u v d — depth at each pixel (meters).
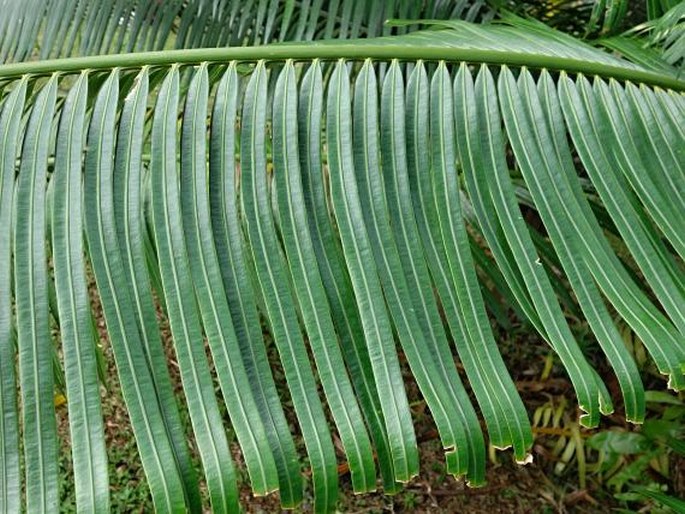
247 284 0.61
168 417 0.57
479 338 0.63
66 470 1.33
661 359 0.61
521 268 0.65
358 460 0.57
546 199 0.69
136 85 0.65
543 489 1.38
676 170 0.72
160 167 0.63
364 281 0.63
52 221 0.59
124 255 0.60
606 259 0.67
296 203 0.64
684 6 0.82
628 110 0.73
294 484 0.57
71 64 0.64
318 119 0.67
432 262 0.65
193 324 0.59
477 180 0.69
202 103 0.65
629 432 1.28
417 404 1.44
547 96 0.72
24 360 0.56
